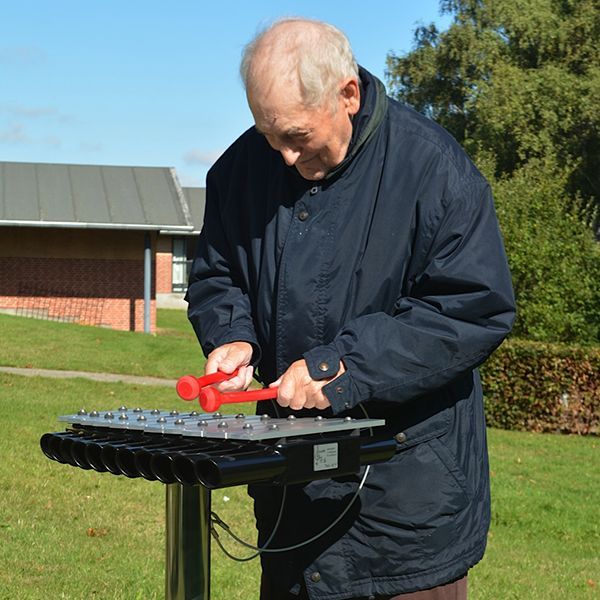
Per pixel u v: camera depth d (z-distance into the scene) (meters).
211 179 3.13
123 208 28.34
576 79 31.45
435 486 2.72
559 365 14.74
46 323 23.58
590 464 11.77
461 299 2.61
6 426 10.68
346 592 2.77
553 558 7.19
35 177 29.39
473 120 34.22
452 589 2.77
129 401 14.34
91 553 6.27
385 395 2.54
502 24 33.84
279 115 2.49
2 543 6.34
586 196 32.31
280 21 2.56
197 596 2.50
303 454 2.25
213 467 2.01
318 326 2.73
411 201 2.69
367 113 2.67
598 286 16.11
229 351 2.73
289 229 2.78
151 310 29.20
